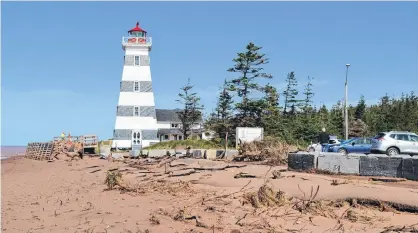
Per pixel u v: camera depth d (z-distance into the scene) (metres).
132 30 63.31
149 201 14.17
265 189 12.87
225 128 55.81
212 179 17.53
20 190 19.22
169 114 82.81
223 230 10.20
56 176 26.25
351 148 29.23
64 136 47.91
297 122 56.31
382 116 62.81
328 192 13.00
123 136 60.34
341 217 10.98
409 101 67.06
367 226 10.20
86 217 12.08
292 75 68.00
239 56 55.69
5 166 36.50
